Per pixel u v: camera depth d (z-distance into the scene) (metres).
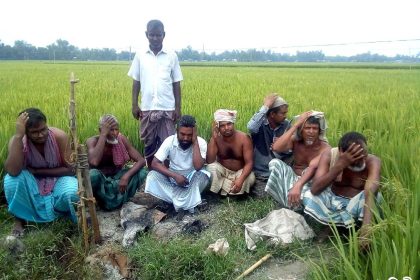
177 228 4.66
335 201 4.39
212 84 16.23
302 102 10.39
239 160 5.51
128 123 7.47
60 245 4.45
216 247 4.07
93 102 10.01
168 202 5.25
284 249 4.15
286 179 4.86
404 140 5.79
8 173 4.60
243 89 13.91
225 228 4.70
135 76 6.18
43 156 4.75
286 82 17.73
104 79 19.61
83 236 4.35
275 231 4.34
